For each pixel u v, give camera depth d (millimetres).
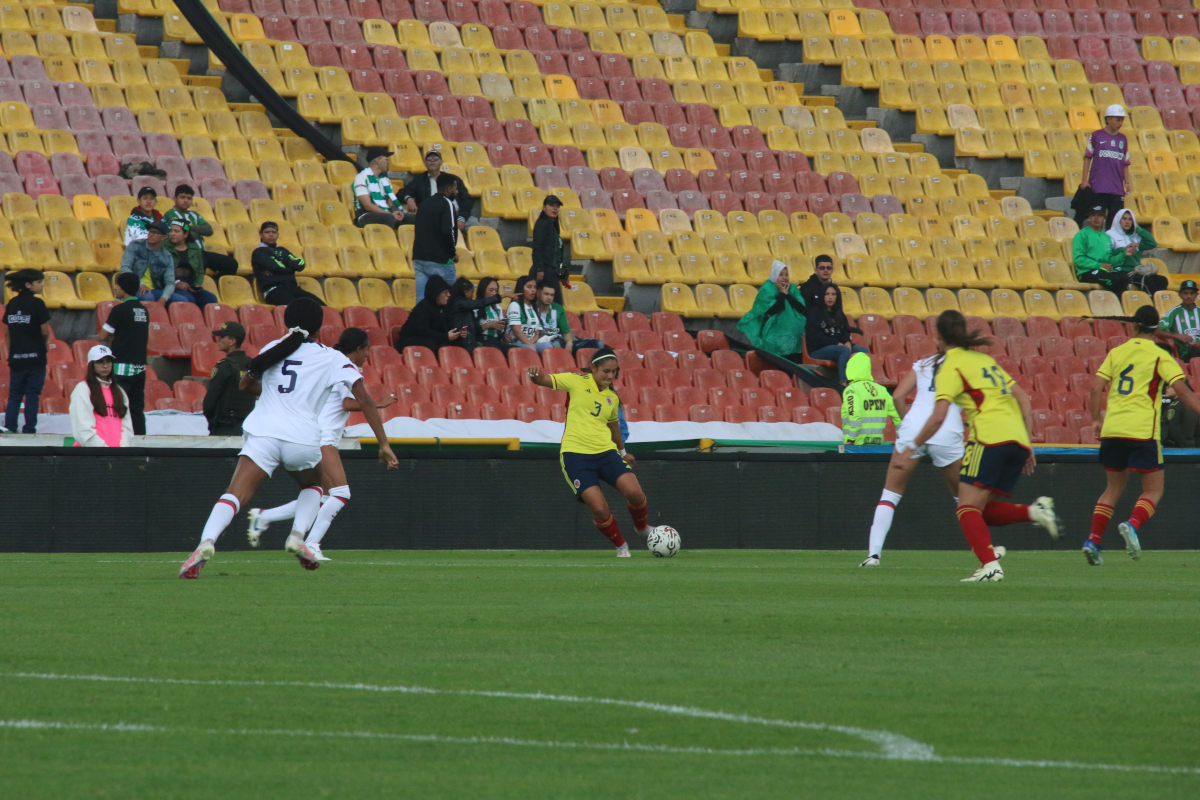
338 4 99812
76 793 13133
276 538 55094
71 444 54906
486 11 103688
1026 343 85562
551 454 57562
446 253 74500
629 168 95062
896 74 108562
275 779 13836
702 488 58750
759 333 81375
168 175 82312
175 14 93688
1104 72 113000
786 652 22844
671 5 111562
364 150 90625
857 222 93500
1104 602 31312
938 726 16828
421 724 16672
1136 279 92500
